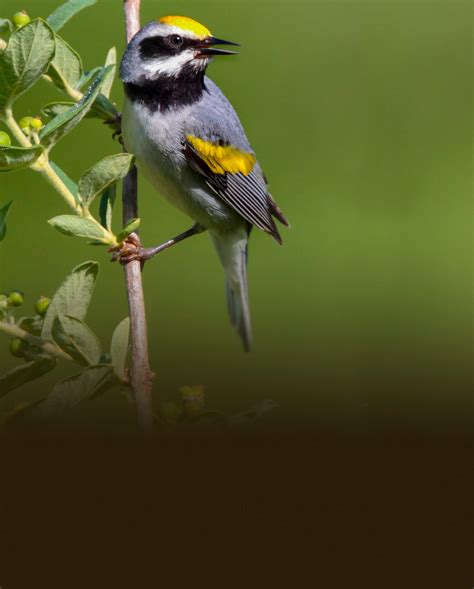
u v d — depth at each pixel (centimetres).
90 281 605
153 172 1009
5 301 620
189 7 1681
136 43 938
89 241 671
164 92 965
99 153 1442
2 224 648
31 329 634
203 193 1047
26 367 603
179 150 992
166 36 934
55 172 656
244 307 1155
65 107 695
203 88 1016
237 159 1045
